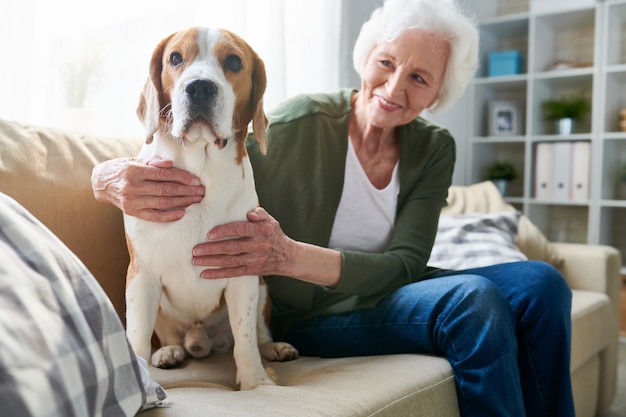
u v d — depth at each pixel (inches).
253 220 42.1
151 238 40.3
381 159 58.3
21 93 55.7
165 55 39.2
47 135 47.1
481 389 43.1
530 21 132.5
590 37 141.6
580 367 74.8
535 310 49.7
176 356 44.4
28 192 43.4
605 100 126.6
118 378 27.7
